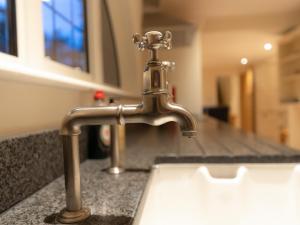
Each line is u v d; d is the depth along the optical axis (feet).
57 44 3.55
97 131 3.34
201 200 3.01
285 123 15.52
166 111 1.59
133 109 1.62
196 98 10.76
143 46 1.63
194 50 10.81
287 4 9.77
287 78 15.26
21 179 1.97
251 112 26.09
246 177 3.03
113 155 2.84
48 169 2.37
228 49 17.79
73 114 1.63
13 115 2.30
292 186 3.02
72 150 1.64
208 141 4.57
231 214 2.94
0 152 1.75
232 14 10.69
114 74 7.90
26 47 2.52
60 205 1.89
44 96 2.85
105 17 7.05
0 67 1.75
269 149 3.62
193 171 3.10
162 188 3.05
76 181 1.66
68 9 4.03
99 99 3.17
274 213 2.96
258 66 23.62
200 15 10.41
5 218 1.68
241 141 4.52
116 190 2.20
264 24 12.30
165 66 1.62
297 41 14.38
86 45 4.62
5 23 2.41
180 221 2.94
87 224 1.57
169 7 9.63
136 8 8.28
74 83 2.80
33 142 2.14
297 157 3.18
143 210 2.06
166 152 3.55
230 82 30.63
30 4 2.57
